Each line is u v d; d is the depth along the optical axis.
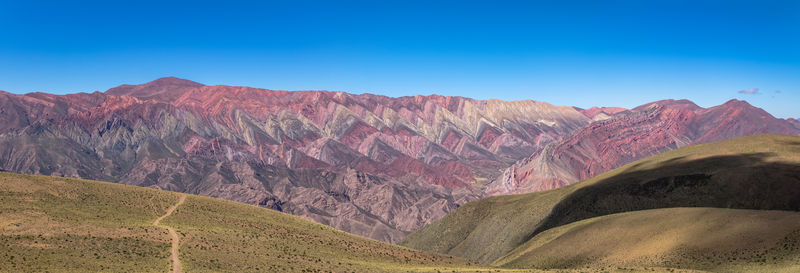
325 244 127.25
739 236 109.12
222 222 128.75
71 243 96.00
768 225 110.25
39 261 86.31
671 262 109.69
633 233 131.50
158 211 128.88
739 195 189.00
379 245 139.38
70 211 115.94
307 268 101.69
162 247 101.06
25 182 126.94
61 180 134.00
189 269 90.69
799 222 107.12
